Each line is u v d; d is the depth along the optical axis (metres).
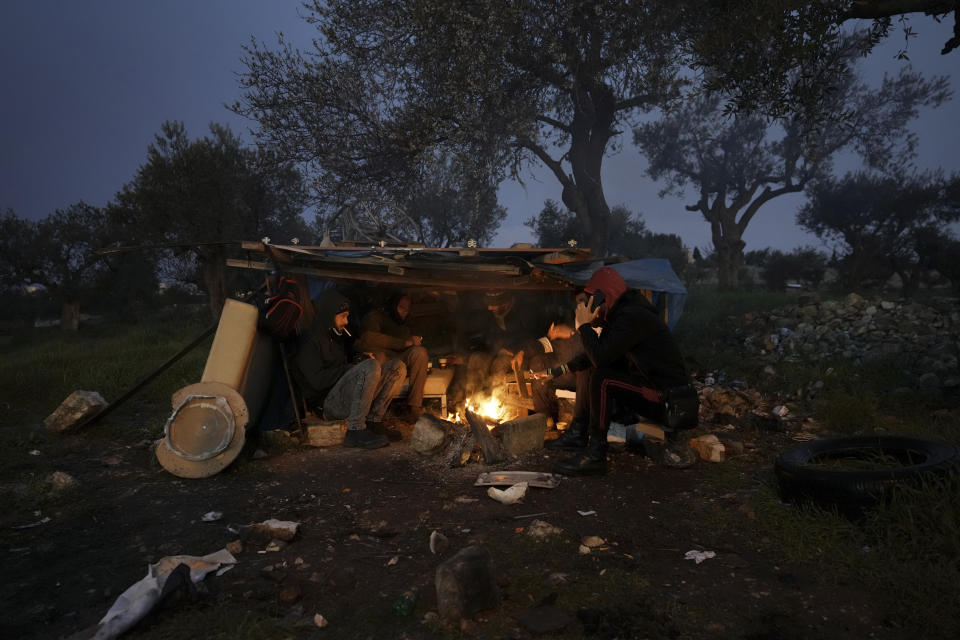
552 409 5.60
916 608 2.38
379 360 5.62
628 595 2.56
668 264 6.99
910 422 5.28
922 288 22.50
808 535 3.07
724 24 6.12
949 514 2.85
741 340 9.34
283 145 13.45
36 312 25.67
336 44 12.81
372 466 4.50
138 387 5.38
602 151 15.98
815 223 22.06
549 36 11.90
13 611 2.51
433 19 11.88
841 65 6.15
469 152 13.15
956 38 5.54
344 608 2.49
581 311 4.27
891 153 21.70
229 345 4.41
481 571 2.46
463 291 6.87
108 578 2.80
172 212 15.57
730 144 24.08
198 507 3.71
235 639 2.23
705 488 3.96
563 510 3.61
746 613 2.42
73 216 22.80
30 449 4.83
